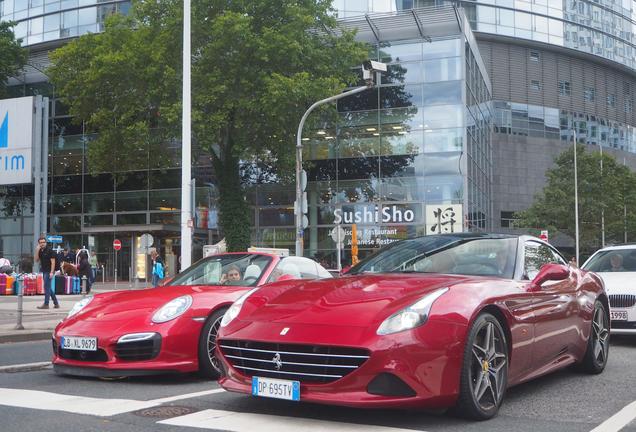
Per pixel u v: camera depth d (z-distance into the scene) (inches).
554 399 203.3
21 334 406.0
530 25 2126.0
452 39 1305.4
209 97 1045.8
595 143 2300.7
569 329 226.4
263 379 161.5
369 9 1653.5
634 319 332.5
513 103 2126.0
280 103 1031.6
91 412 177.0
